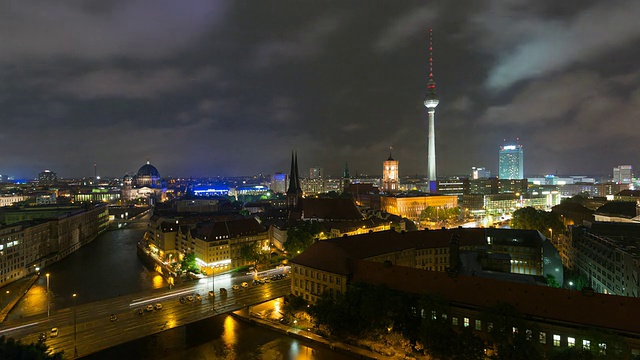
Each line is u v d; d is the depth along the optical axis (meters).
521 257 136.12
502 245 138.62
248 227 183.25
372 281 97.44
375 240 124.81
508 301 78.38
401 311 84.00
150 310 111.88
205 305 117.38
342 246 114.00
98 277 166.50
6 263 158.00
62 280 161.88
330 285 105.19
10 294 141.25
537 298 76.56
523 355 67.00
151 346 93.00
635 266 96.69
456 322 82.44
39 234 187.38
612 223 143.88
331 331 88.44
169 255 193.12
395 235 132.38
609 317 68.75
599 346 63.81
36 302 132.50
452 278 88.00
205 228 174.00
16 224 179.88
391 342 83.06
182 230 190.50
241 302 120.25
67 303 131.50
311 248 117.44
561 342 71.00
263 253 169.38
